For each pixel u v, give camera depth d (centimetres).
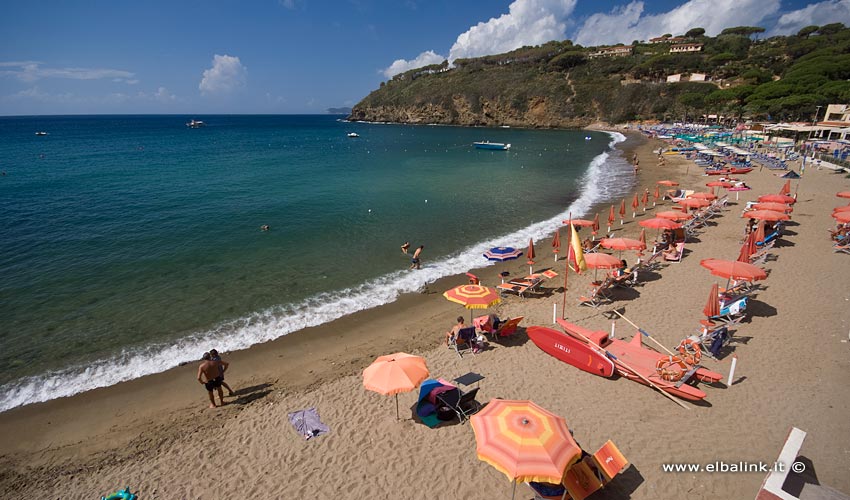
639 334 1184
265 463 871
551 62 15712
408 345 1325
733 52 13412
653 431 888
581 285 1708
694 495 732
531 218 2819
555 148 7631
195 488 820
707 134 6994
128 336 1409
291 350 1329
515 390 1052
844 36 11206
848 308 1320
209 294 1702
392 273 1914
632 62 14350
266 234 2453
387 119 19412
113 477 867
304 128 16825
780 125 5525
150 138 11050
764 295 1445
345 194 3591
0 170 4838
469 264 2012
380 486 793
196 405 1089
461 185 4025
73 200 3256
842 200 2619
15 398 1129
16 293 1691
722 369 1073
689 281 1623
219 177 4434
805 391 968
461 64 19225
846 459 773
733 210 2602
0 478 886
